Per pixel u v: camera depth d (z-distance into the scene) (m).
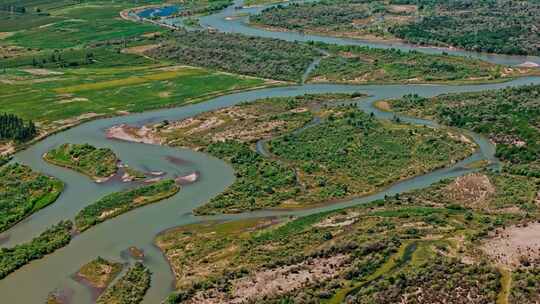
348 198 150.62
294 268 113.44
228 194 153.25
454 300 96.69
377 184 157.50
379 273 107.38
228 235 133.00
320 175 163.88
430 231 122.88
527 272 103.94
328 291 103.44
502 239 116.94
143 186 159.62
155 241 132.75
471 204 142.88
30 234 138.88
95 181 164.62
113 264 124.44
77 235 136.00
